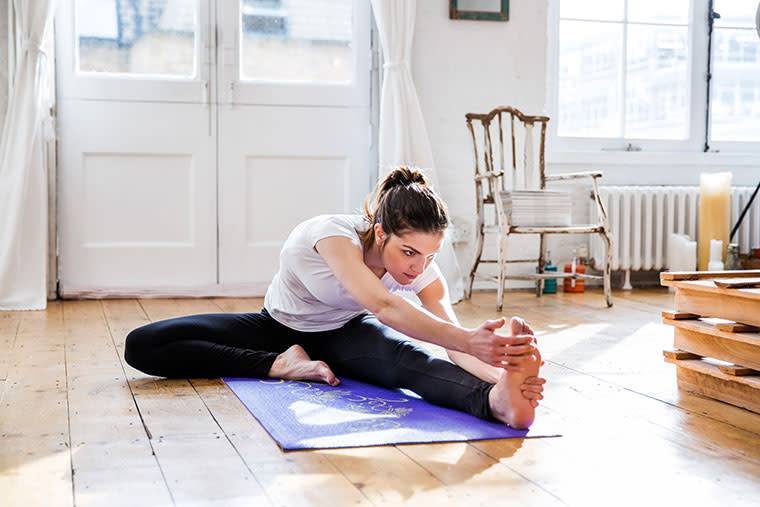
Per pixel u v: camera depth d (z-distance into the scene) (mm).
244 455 1452
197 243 4191
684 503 1233
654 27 4797
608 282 3793
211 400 1876
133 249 4117
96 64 4051
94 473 1354
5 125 3748
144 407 1813
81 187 4043
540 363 1584
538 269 4223
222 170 4199
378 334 1934
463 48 4445
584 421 1713
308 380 2057
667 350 2051
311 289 1883
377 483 1307
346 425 1630
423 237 1596
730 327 1819
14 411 1779
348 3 4324
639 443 1551
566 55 4684
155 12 4094
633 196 4578
